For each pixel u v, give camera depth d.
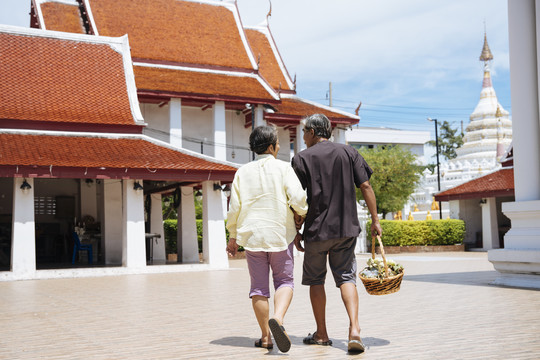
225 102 28.89
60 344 5.82
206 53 31.20
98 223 24.12
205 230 19.45
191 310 8.48
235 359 4.90
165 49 30.34
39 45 21.20
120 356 5.13
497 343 5.33
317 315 5.49
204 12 33.34
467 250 32.22
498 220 32.75
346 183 5.30
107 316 7.96
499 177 30.23
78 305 9.47
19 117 18.27
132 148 18.95
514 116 11.42
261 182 5.43
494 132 55.12
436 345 5.29
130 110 20.38
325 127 5.61
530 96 11.20
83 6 30.91
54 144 18.00
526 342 5.36
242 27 33.50
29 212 16.81
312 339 5.54
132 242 18.08
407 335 5.86
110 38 22.42
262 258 5.41
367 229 30.41
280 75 35.06
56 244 24.89
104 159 17.62
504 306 8.00
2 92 19.08
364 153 41.62
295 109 31.59
